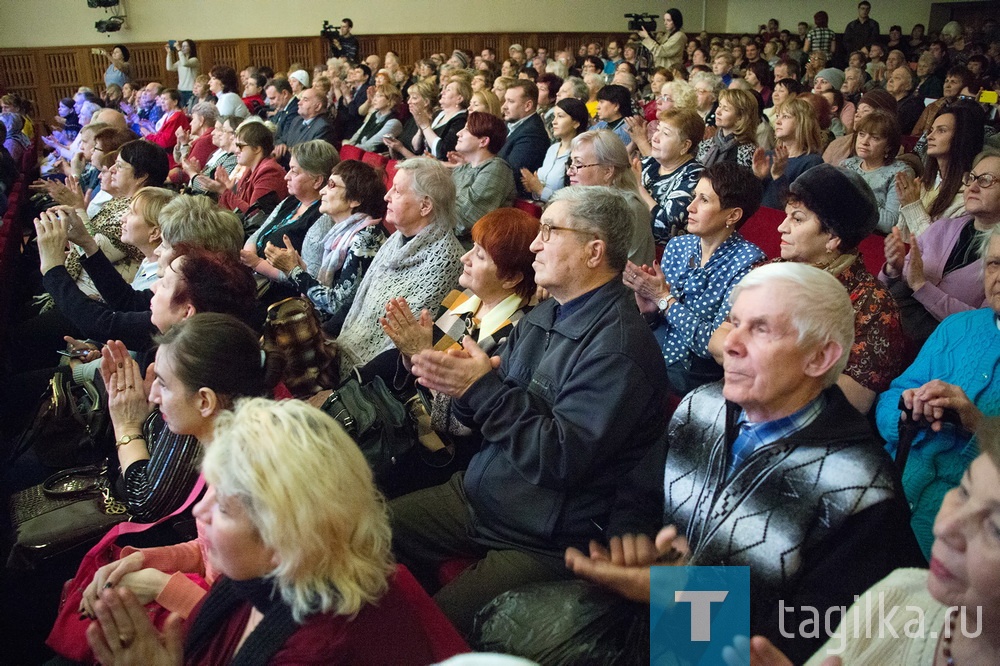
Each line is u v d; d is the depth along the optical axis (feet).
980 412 5.64
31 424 9.12
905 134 20.30
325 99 23.15
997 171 8.15
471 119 14.20
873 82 28.84
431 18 52.19
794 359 4.67
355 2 49.52
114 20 42.57
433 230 9.60
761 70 27.84
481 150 14.26
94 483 7.09
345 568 4.02
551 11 56.34
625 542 4.96
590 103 22.15
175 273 7.78
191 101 34.27
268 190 15.99
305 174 12.90
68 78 43.65
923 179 11.49
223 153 19.86
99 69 44.11
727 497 4.88
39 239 9.41
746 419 5.08
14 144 23.50
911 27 55.93
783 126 14.05
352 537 4.06
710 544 4.88
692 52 42.52
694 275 8.57
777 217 11.08
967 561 3.28
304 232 13.05
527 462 5.93
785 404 4.83
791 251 7.15
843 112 19.58
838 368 4.73
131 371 6.95
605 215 6.45
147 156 13.48
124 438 6.81
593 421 5.89
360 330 9.66
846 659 3.93
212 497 4.24
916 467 5.98
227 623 4.57
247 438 3.99
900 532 4.44
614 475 6.07
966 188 8.53
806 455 4.65
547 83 23.54
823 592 4.46
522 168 15.17
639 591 4.83
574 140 11.25
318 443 4.01
